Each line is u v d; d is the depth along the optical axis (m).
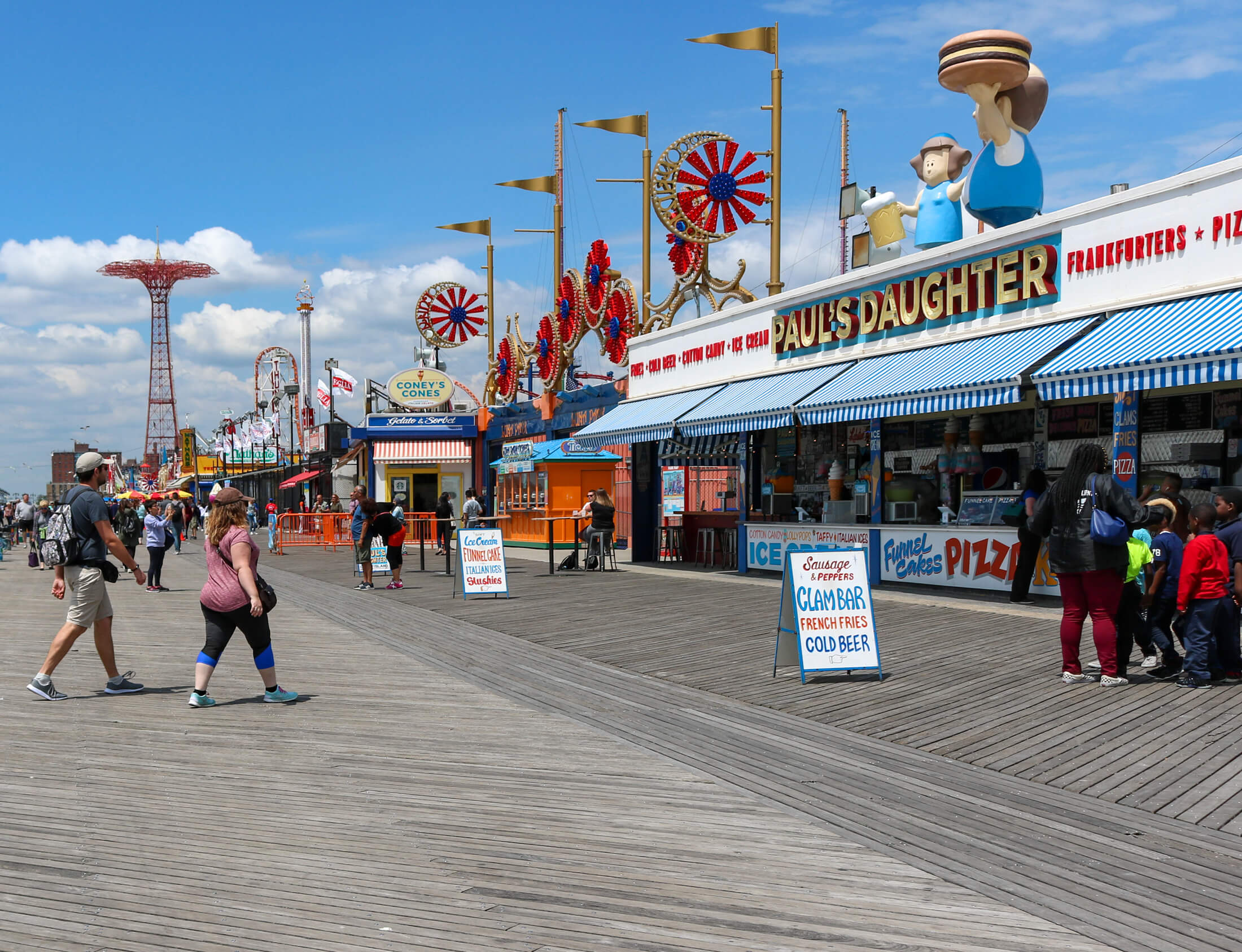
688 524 23.33
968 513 15.11
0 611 16.55
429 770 6.54
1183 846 5.02
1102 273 12.88
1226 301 11.13
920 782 6.19
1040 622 12.09
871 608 9.56
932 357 14.98
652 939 3.98
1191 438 12.30
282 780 6.30
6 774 6.43
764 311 19.70
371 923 4.14
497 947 3.91
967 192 15.70
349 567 26.84
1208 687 8.44
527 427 37.41
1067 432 14.08
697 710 8.30
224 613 8.54
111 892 4.47
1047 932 4.05
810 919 4.18
